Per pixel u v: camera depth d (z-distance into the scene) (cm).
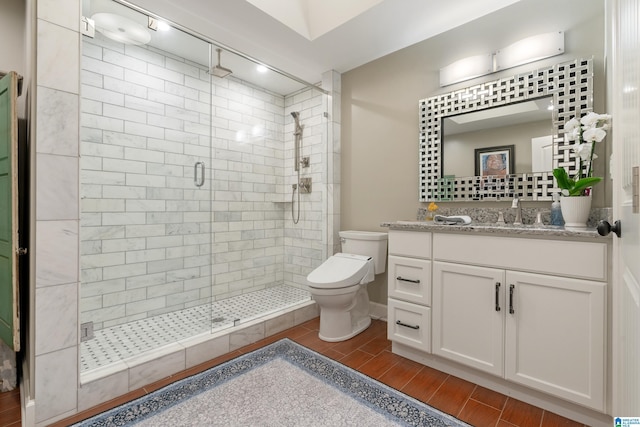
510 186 192
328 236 290
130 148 241
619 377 98
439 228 170
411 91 243
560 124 174
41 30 133
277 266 332
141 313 246
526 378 143
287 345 214
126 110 238
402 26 218
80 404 143
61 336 139
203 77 281
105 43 225
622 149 86
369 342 218
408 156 245
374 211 269
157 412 142
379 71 265
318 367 183
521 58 188
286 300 288
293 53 256
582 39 170
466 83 214
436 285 173
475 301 159
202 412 142
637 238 64
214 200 291
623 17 81
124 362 165
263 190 326
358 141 282
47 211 135
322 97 296
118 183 236
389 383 166
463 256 163
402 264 188
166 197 261
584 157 154
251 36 231
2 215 144
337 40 237
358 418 138
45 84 134
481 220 204
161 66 256
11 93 137
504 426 133
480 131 205
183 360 181
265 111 322
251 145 315
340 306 220
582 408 133
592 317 126
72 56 141
